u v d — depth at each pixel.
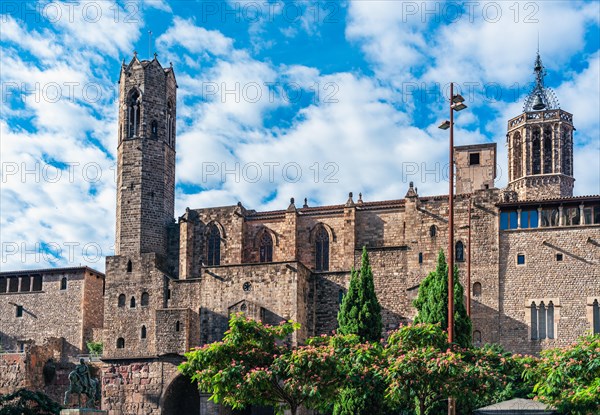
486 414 55.47
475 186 113.81
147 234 119.62
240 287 109.19
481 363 63.50
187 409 112.88
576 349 58.50
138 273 117.38
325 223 115.69
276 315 106.75
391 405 69.62
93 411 75.69
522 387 70.69
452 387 61.22
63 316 129.88
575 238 100.12
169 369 108.62
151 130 123.38
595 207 100.38
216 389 66.31
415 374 61.41
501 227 103.38
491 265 102.62
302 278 108.50
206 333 109.38
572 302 98.81
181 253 118.88
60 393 119.06
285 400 67.69
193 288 114.56
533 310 100.00
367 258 98.62
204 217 119.94
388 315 107.06
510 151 118.25
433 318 90.94
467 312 88.75
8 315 132.38
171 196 124.62
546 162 115.06
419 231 108.25
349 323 96.31
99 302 133.25
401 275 107.75
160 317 109.88
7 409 90.94
